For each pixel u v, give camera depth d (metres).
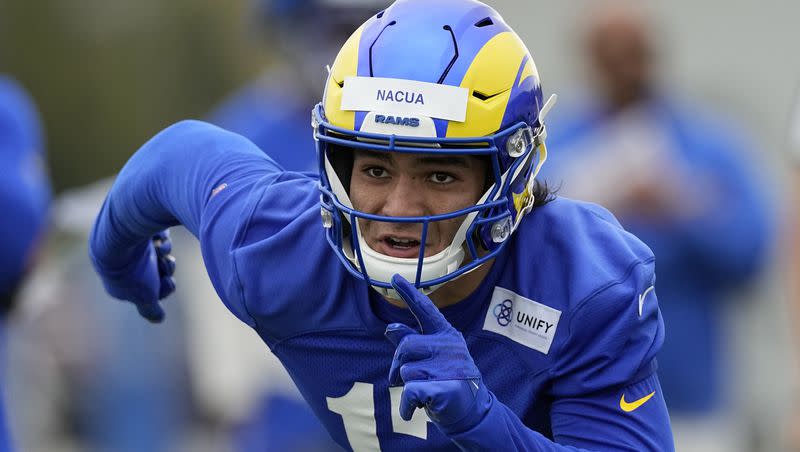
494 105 10.48
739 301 19.55
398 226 10.48
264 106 19.91
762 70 29.12
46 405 22.94
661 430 10.70
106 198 12.99
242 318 11.77
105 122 34.91
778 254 18.88
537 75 11.05
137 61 35.12
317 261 11.26
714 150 19.05
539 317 10.84
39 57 34.44
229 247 11.64
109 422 22.98
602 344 10.58
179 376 22.77
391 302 11.02
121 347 22.62
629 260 10.77
